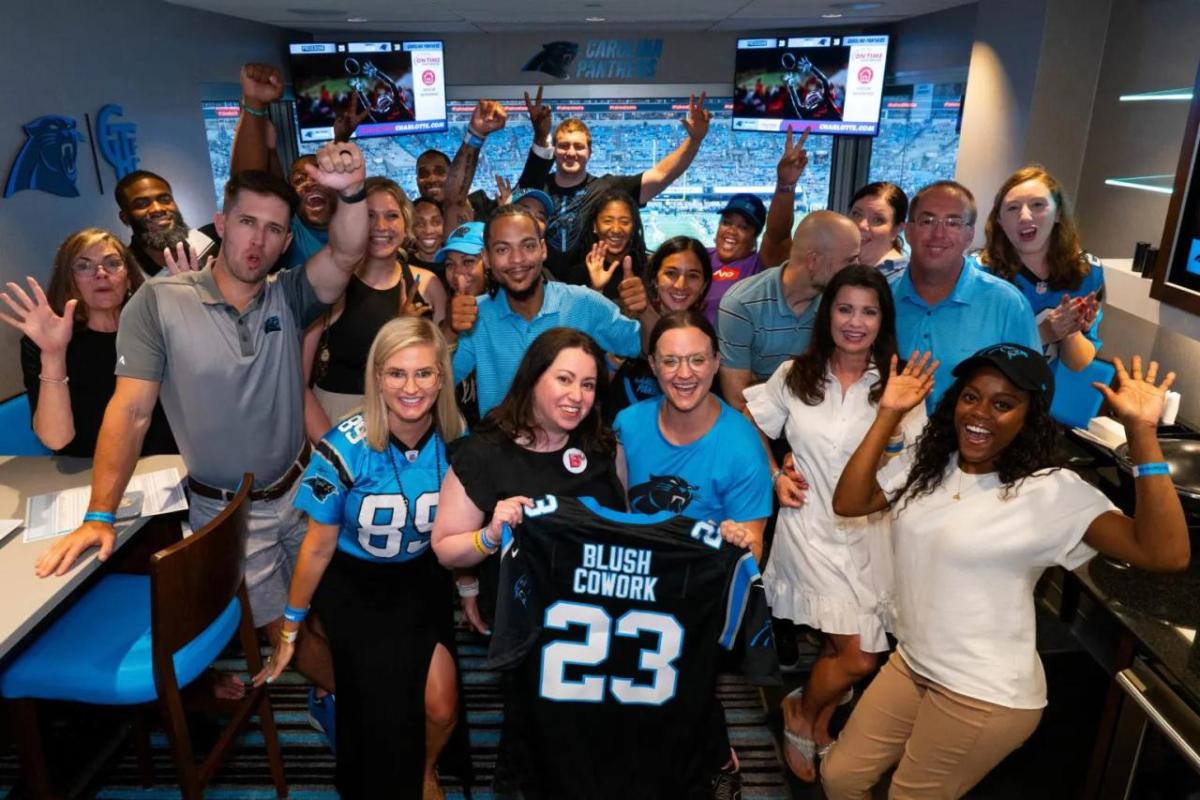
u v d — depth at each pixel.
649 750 1.83
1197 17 3.48
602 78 8.90
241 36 7.46
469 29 8.41
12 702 2.07
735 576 1.75
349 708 2.13
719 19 7.55
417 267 3.45
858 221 3.25
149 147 5.99
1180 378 3.22
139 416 2.25
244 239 2.15
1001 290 2.50
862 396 2.23
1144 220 3.83
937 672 1.85
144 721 2.42
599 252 3.46
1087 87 4.41
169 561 1.83
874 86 7.45
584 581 1.76
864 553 2.26
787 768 2.58
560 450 2.01
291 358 2.40
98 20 5.36
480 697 2.90
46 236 4.81
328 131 8.19
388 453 2.11
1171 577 2.11
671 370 1.94
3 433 2.84
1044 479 1.74
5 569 2.02
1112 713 2.05
